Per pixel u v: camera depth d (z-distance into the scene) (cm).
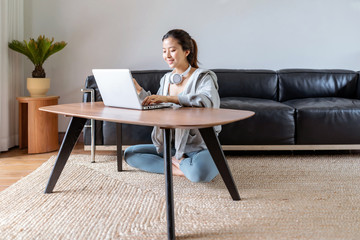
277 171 230
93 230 141
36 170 230
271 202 172
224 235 137
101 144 271
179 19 335
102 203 171
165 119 133
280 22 337
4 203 170
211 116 142
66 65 334
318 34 339
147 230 141
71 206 167
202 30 337
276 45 339
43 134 286
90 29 333
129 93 163
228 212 160
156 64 338
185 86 188
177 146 193
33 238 134
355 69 343
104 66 337
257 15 336
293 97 312
